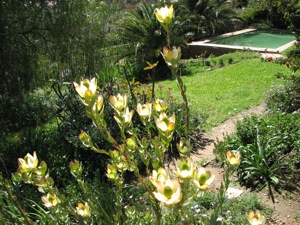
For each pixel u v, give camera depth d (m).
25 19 8.77
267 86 9.62
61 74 9.94
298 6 6.04
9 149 5.68
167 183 0.98
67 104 5.99
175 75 1.29
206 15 19.89
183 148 1.33
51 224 1.76
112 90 5.90
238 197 4.32
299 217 3.94
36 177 1.43
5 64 8.60
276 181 4.47
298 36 6.14
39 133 6.56
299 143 4.97
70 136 5.36
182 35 17.12
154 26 14.73
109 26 11.15
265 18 21.73
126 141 1.41
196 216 3.16
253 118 5.99
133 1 19.86
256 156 4.86
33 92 9.20
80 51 9.97
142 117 1.44
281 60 7.00
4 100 8.61
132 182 4.71
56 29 9.19
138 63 14.62
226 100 8.70
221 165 5.20
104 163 4.93
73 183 4.32
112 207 2.61
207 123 7.18
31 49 9.05
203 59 14.80
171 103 6.62
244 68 11.94
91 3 10.20
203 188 1.08
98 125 1.31
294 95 6.96
